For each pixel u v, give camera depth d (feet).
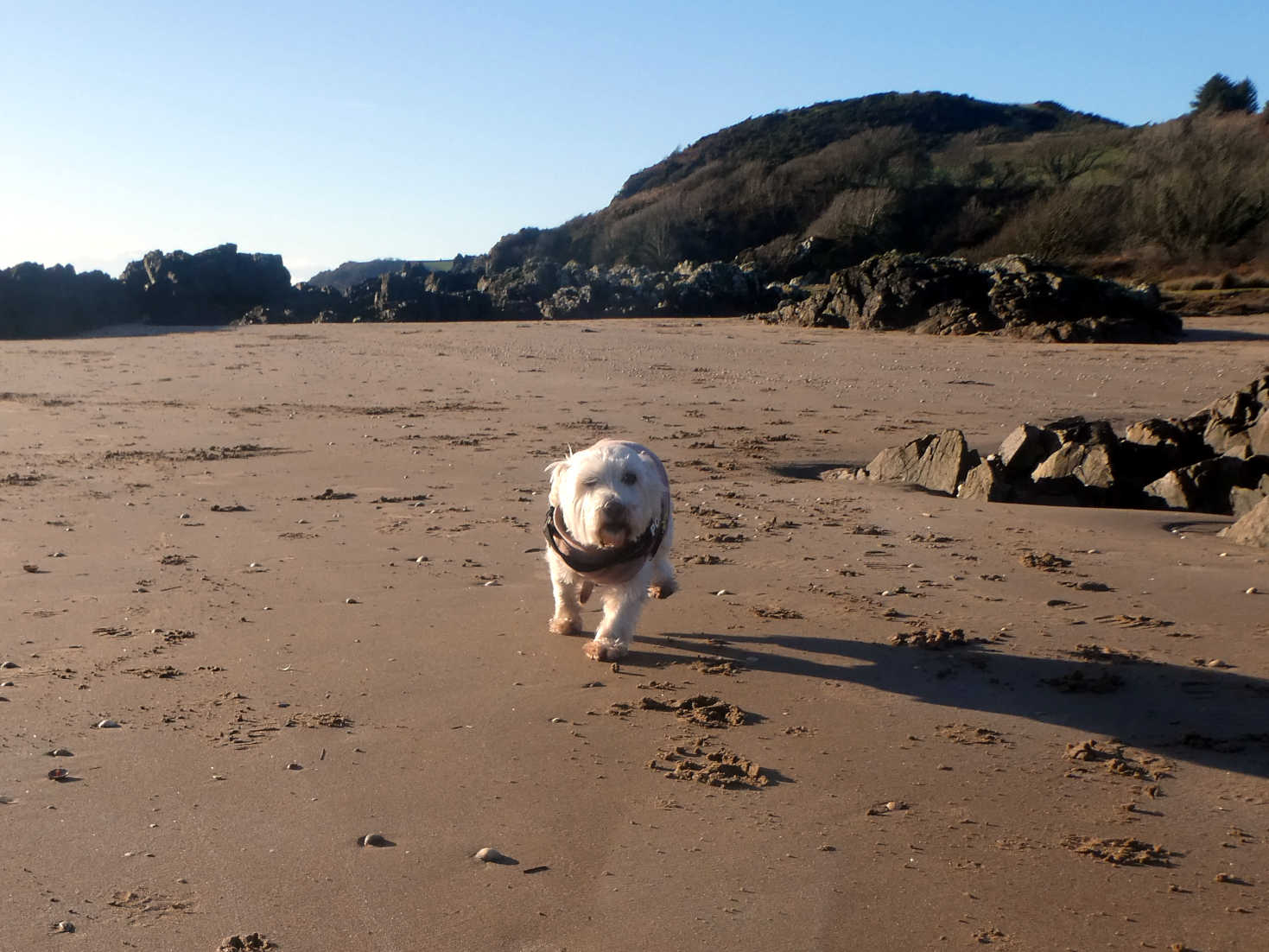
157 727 5.90
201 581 8.93
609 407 22.95
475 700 6.40
